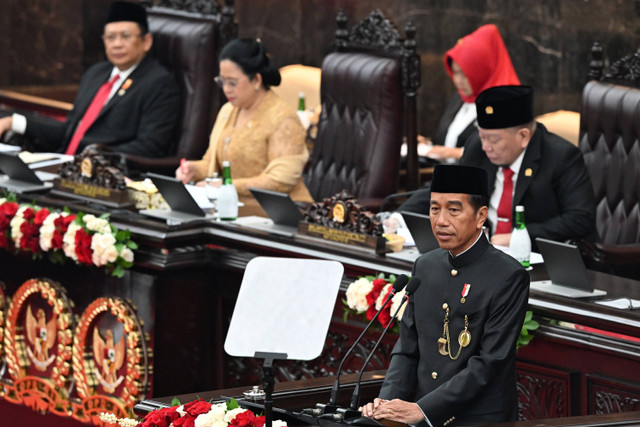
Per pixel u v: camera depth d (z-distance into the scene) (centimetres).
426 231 1134
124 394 1327
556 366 1048
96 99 1992
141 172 1866
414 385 909
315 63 2506
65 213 1367
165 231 1303
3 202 1438
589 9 2044
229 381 1348
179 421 837
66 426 1398
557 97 2112
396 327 1121
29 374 1442
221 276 1337
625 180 1523
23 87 2756
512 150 1303
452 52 1941
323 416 829
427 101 2303
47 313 1416
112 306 1330
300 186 1628
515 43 2159
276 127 1595
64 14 2720
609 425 791
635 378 993
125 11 1938
